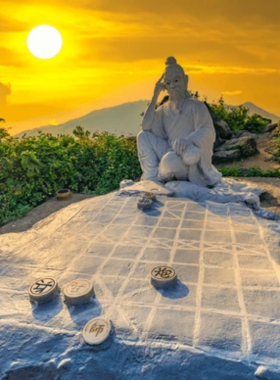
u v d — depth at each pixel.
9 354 1.78
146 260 2.60
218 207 3.73
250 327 1.81
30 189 5.76
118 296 2.14
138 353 1.70
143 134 4.89
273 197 5.30
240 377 1.56
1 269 2.55
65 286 2.15
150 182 4.64
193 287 2.21
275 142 8.68
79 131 7.93
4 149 5.95
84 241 2.99
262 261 2.52
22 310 2.05
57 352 1.76
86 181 6.69
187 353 1.67
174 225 3.27
